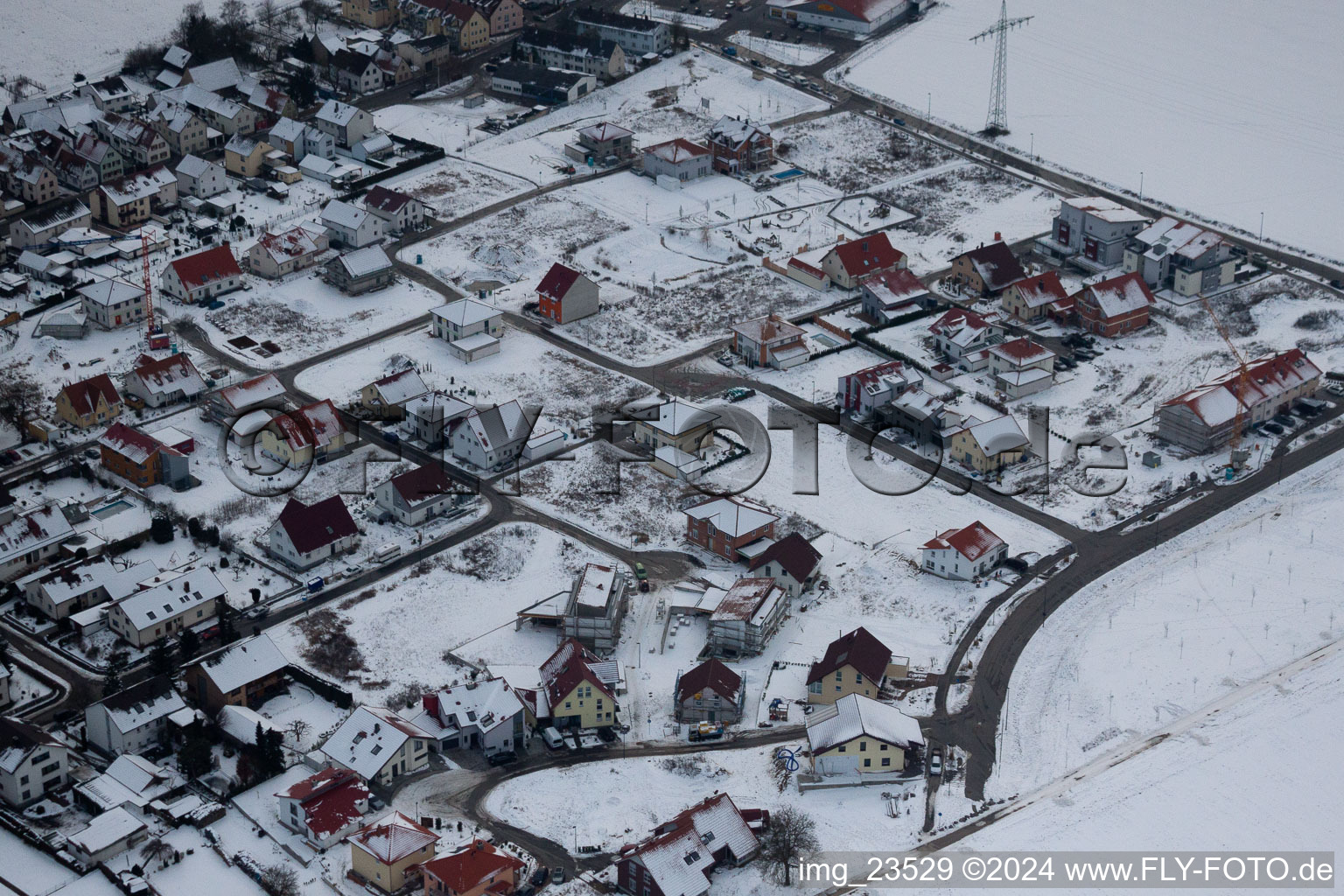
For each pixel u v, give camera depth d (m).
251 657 161.75
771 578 177.88
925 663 167.62
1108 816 146.75
